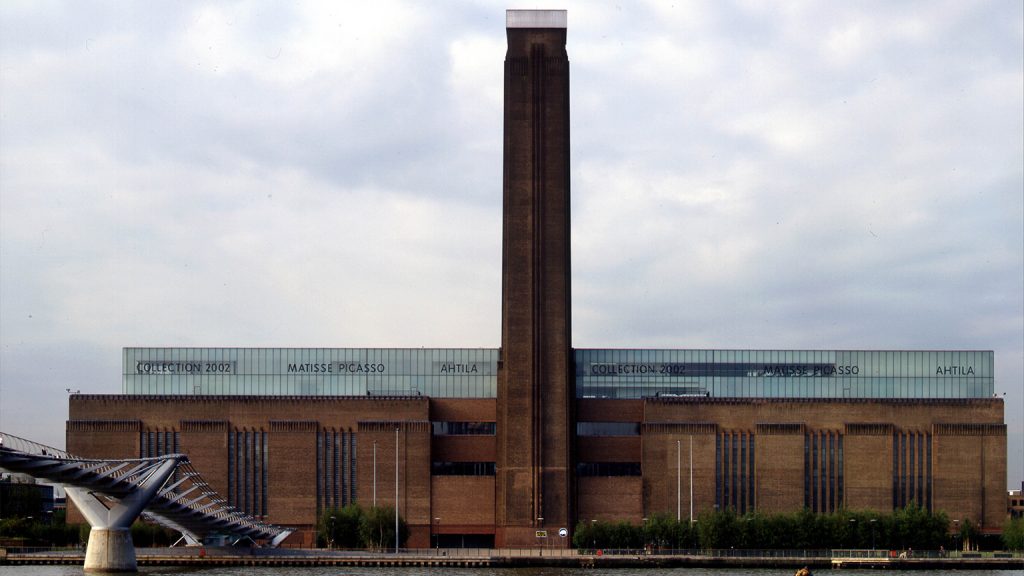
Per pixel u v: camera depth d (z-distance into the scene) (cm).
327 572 17925
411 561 19300
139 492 16800
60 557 18862
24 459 14400
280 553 19362
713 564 19662
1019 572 19012
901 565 19638
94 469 15650
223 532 19375
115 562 16700
